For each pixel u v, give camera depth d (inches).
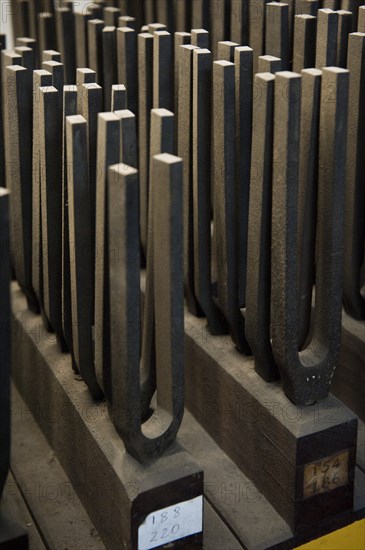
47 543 30.6
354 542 31.2
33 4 47.3
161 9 45.2
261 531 31.2
